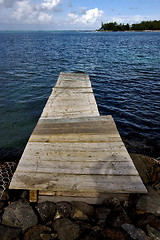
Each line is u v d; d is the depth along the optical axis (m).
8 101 10.32
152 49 36.34
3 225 2.79
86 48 41.19
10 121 8.09
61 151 4.11
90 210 3.12
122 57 26.16
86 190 3.09
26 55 29.31
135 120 8.17
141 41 62.34
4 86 12.94
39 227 2.73
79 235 2.63
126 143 6.57
